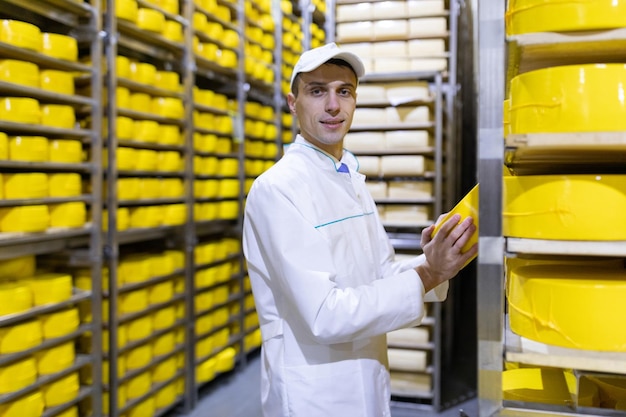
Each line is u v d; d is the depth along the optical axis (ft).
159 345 10.08
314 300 3.95
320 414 4.33
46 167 7.67
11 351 6.93
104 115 8.80
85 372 8.60
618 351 2.99
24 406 7.07
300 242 4.11
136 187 9.38
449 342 13.98
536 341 3.20
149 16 9.41
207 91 11.69
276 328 4.53
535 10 3.09
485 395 3.16
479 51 3.12
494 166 3.13
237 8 12.72
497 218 3.13
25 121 7.16
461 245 3.88
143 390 9.62
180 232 10.84
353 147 11.37
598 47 3.26
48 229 7.63
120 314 9.18
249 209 4.47
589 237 3.07
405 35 11.93
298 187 4.32
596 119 2.97
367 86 11.36
